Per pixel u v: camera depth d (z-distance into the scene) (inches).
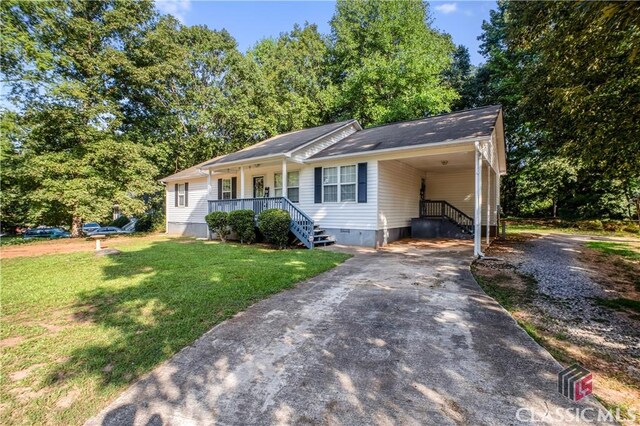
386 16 883.4
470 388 98.7
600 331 145.4
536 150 802.8
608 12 139.7
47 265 309.0
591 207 782.5
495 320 154.2
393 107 804.0
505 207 980.6
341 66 1002.1
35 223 658.2
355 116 916.6
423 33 894.4
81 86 589.9
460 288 209.8
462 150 337.1
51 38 584.1
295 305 179.0
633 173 286.2
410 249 385.1
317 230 443.8
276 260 311.9
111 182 625.9
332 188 450.9
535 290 209.3
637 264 293.7
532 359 116.5
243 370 112.3
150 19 721.6
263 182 564.7
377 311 167.8
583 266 282.4
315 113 1007.0
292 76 1000.2
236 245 452.8
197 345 131.8
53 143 614.9
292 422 85.4
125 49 685.9
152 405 94.4
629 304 181.9
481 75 953.5
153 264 301.3
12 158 554.9
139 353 126.0
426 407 89.9
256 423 85.5
